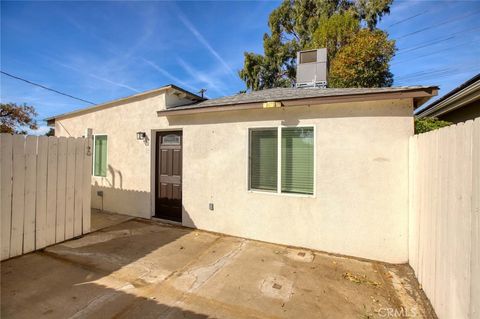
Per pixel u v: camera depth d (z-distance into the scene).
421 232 3.23
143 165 6.32
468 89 6.20
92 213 6.80
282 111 4.63
